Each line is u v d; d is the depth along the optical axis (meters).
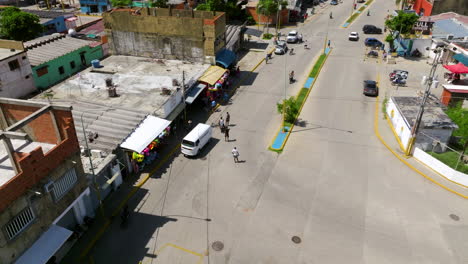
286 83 46.31
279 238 22.16
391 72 49.50
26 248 17.53
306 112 38.69
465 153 30.02
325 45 58.94
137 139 27.22
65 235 18.84
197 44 42.16
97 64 40.50
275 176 28.06
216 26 41.56
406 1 77.69
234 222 23.41
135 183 26.98
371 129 35.31
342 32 70.19
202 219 23.62
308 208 24.69
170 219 23.64
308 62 54.03
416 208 24.78
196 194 25.95
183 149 30.05
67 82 36.66
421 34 58.88
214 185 26.94
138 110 30.92
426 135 30.00
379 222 23.48
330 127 35.59
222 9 68.94
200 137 30.36
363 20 79.06
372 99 41.88
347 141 33.09
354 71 50.53
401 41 58.81
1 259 16.12
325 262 20.55
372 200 25.50
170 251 21.19
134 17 42.38
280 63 53.66
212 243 21.75
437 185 27.20
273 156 30.69
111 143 26.33
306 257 20.86
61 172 19.25
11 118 20.67
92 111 30.52
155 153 29.38
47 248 17.94
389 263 20.55
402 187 26.94
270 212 24.28
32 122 20.17
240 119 37.00
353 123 36.41
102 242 21.84
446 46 50.47
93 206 24.19
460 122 30.89
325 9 89.81
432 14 64.25
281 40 64.25
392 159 30.45
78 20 69.88
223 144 32.44
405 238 22.27
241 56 56.44
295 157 30.56
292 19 78.25
